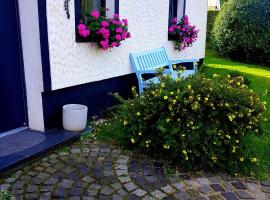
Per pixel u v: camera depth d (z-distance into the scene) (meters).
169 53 7.22
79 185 3.10
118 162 3.60
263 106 3.63
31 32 3.86
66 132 4.19
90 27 4.53
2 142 3.78
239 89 3.69
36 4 3.72
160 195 3.01
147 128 3.68
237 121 3.52
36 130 4.21
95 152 3.82
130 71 5.75
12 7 3.82
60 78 4.21
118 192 3.02
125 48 5.53
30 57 3.96
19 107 4.16
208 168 3.55
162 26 6.66
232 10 11.81
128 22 5.50
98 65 4.90
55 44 4.04
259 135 3.99
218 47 12.82
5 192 2.49
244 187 3.26
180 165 3.58
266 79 8.99
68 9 4.14
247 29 11.53
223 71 9.05
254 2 11.27
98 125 4.68
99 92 5.10
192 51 8.42
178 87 3.62
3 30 3.79
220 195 3.08
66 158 3.63
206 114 3.47
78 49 4.44
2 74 3.88
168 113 3.52
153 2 6.16
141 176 3.33
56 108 4.31
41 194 2.91
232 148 3.48
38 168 3.36
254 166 3.67
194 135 3.40
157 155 3.77
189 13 7.89
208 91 3.50
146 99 3.67
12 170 3.25
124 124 3.75
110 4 5.07
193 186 3.21
